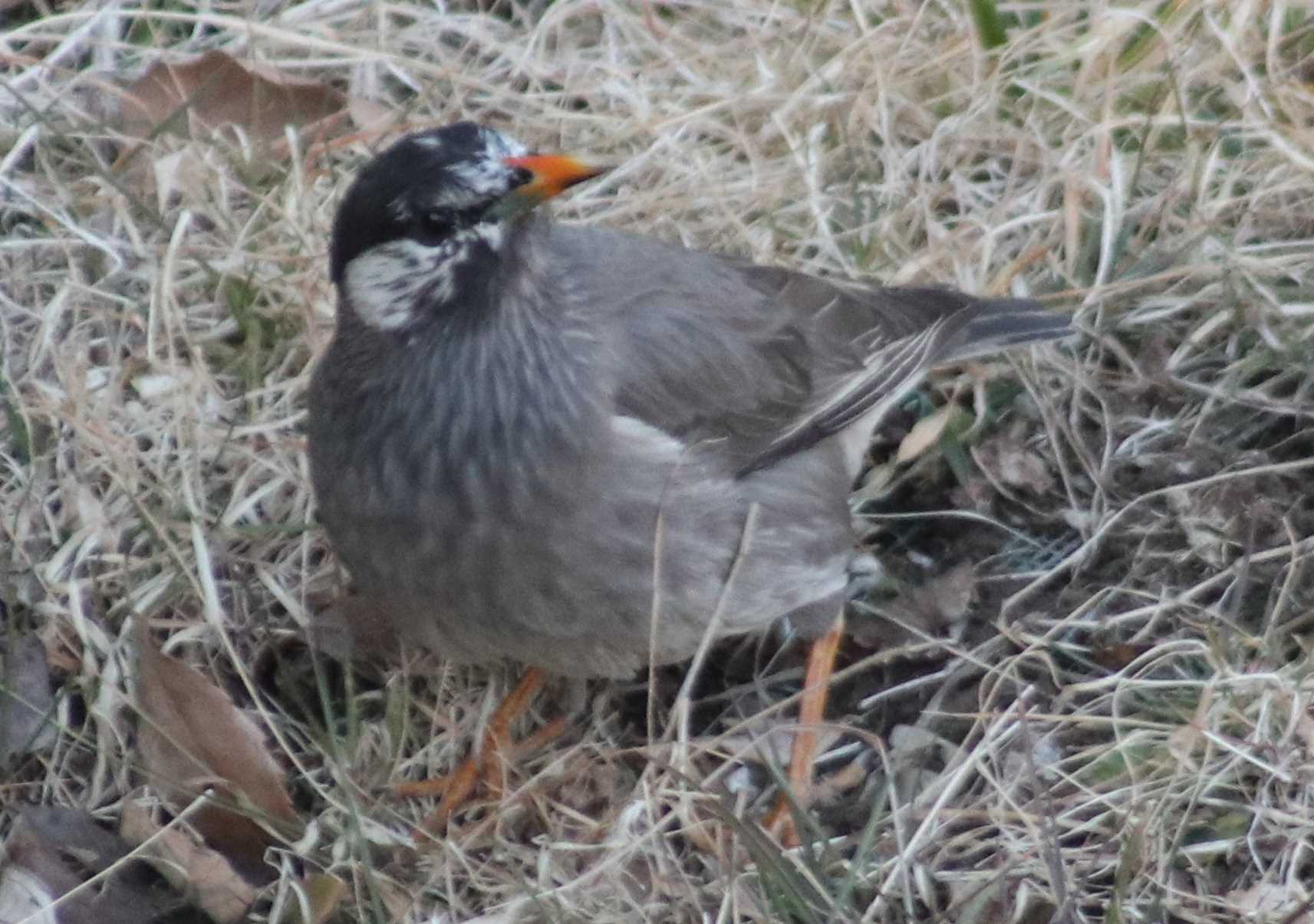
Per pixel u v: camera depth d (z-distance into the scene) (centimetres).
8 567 982
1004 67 1224
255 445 1057
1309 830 893
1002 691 984
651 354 903
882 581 1041
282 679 972
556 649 905
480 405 848
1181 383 1093
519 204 843
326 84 1209
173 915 886
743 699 1011
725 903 862
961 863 904
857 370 989
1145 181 1186
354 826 862
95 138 1177
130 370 1069
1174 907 877
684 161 1191
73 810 910
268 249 1132
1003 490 1069
